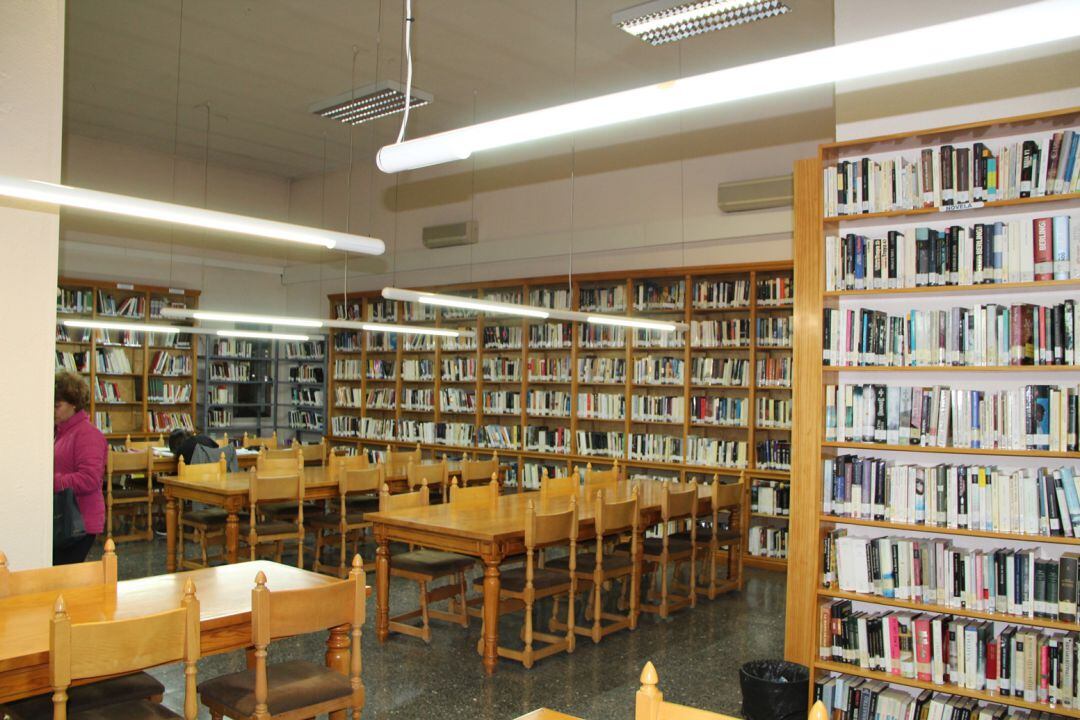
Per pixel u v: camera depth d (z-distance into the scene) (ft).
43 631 8.16
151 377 33.45
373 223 35.47
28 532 11.81
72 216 31.07
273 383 37.96
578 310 27.76
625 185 27.45
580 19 20.31
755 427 23.93
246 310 37.09
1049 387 10.37
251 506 19.47
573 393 27.61
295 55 23.13
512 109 27.50
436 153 7.77
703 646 16.11
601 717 12.40
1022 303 11.25
